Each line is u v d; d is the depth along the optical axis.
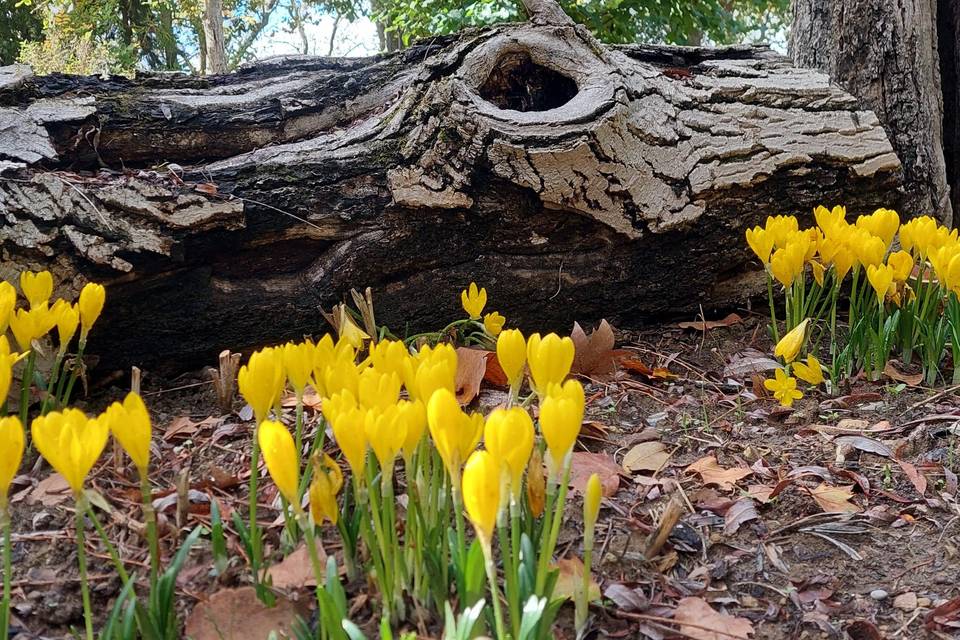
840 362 2.76
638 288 3.20
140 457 1.30
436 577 1.43
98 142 2.74
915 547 1.85
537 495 1.55
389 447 1.27
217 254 2.66
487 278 3.00
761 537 1.90
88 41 14.95
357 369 1.46
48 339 2.47
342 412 1.26
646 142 2.99
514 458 1.15
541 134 2.78
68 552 1.71
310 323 2.84
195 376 2.77
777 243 2.81
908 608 1.65
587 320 3.25
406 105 2.84
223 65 14.15
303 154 2.73
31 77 2.71
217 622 1.47
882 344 2.74
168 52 18.27
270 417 2.40
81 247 2.41
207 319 2.70
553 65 3.00
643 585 1.69
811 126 3.27
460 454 1.25
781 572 1.77
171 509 1.87
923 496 2.04
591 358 2.82
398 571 1.44
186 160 2.91
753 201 3.21
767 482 2.13
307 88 3.02
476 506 1.08
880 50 3.63
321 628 1.36
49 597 1.56
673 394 2.74
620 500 2.03
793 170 3.23
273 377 1.45
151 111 2.80
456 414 1.18
